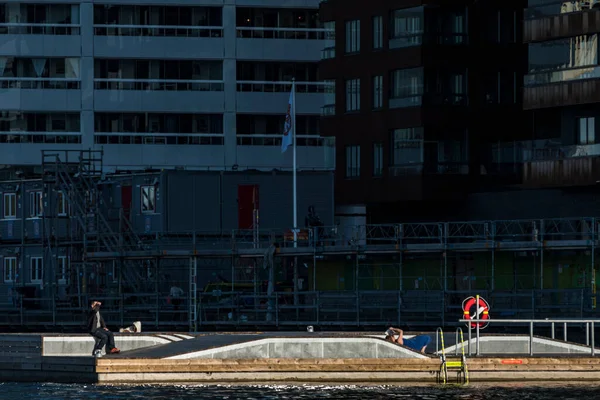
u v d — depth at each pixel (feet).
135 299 404.36
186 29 592.19
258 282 389.19
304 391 234.38
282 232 419.95
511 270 363.97
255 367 240.73
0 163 586.86
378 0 455.63
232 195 424.87
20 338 255.91
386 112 451.94
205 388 237.45
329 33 578.25
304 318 361.71
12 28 585.63
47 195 452.76
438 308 349.41
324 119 475.31
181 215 420.36
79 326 387.55
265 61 597.52
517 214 416.26
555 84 391.86
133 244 407.03
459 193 441.27
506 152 449.48
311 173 432.66
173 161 590.55
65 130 592.19
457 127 443.73
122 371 239.91
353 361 241.14
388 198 451.12
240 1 594.24
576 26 386.11
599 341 305.53
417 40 442.91
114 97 588.91
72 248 430.20
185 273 416.67
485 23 449.48
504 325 326.85
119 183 437.17
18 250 463.01
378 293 337.31
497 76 450.30
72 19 589.73
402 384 240.73
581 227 386.32
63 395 229.45
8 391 234.79
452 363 241.35
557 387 239.50
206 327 360.28
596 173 383.04
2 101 585.63
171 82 591.78
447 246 335.26
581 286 342.44
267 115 599.98
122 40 588.50
